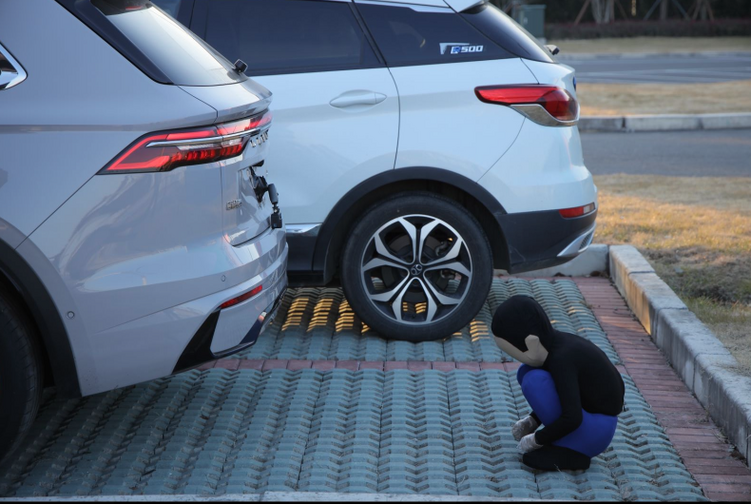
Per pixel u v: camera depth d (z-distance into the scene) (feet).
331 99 15.35
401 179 15.39
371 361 15.14
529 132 15.48
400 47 15.69
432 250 16.11
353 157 15.37
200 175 10.69
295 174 15.39
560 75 15.80
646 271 18.70
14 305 10.22
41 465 11.35
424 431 12.30
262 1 15.79
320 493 9.29
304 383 14.01
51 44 10.42
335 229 16.05
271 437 12.23
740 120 45.01
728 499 10.36
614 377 10.81
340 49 15.72
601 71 82.74
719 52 102.68
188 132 10.51
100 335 10.34
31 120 10.09
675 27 137.49
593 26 140.77
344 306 18.37
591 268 21.18
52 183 10.03
